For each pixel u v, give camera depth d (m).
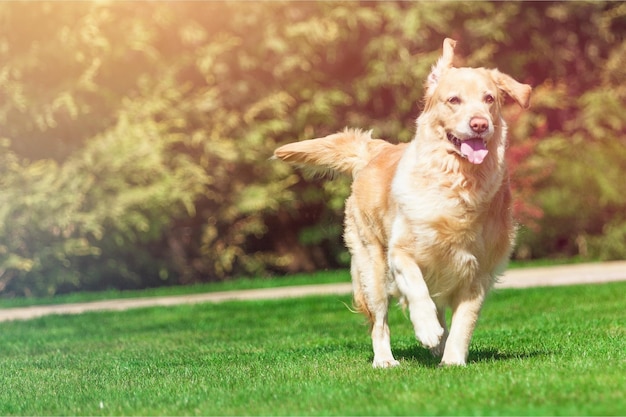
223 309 12.18
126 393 5.45
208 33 19.00
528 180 18.75
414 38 19.23
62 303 15.45
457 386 4.85
